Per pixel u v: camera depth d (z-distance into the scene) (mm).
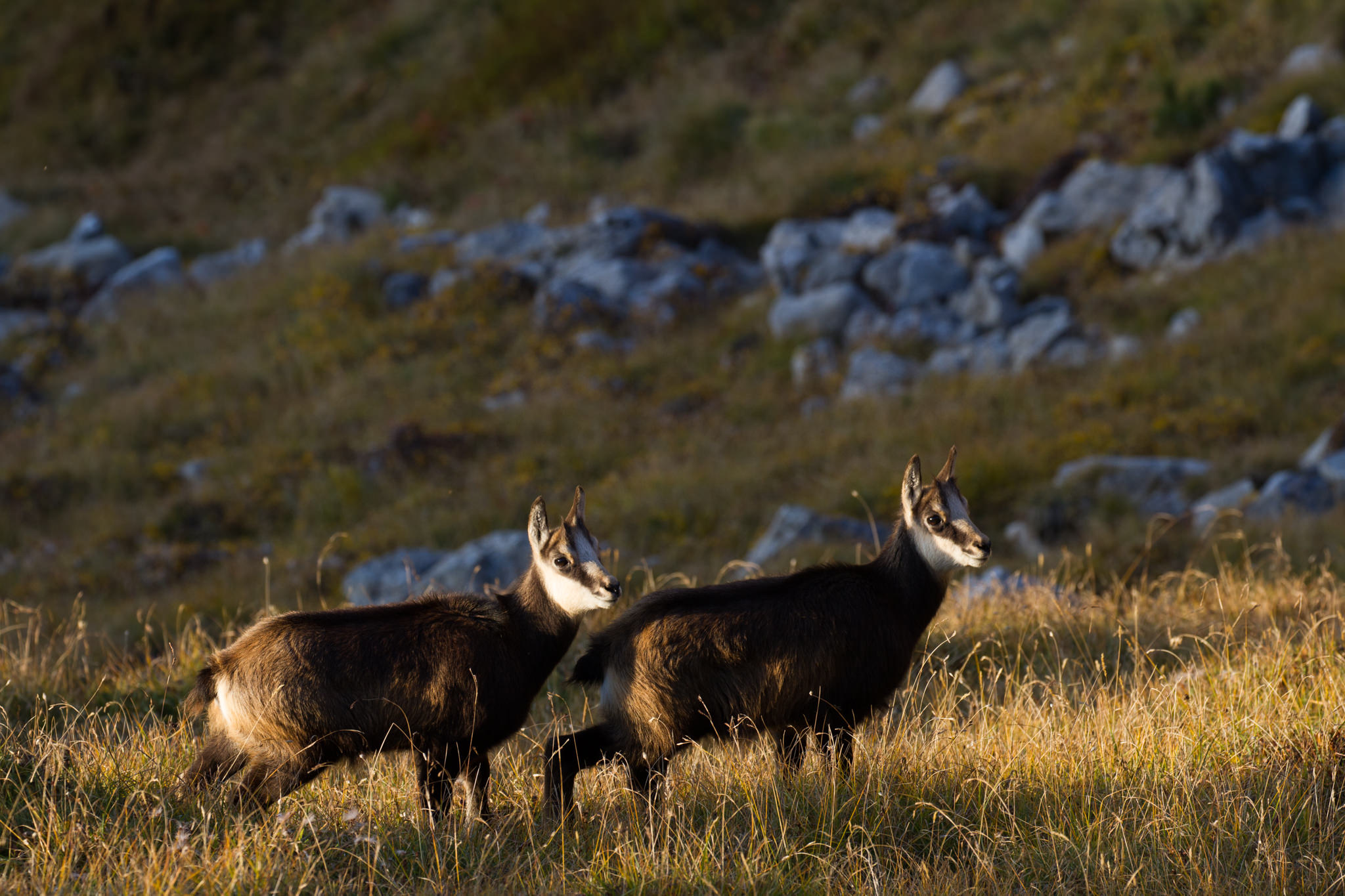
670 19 125312
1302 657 26891
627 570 44562
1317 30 89875
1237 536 42125
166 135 136250
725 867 17750
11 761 19734
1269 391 60594
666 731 20078
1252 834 18594
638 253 91062
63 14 152250
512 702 20281
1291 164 77125
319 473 67625
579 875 17656
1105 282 76125
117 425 77500
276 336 87000
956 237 84062
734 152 109000
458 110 125500
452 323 85125
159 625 45719
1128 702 24797
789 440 66438
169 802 19203
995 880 17750
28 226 116188
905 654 21984
